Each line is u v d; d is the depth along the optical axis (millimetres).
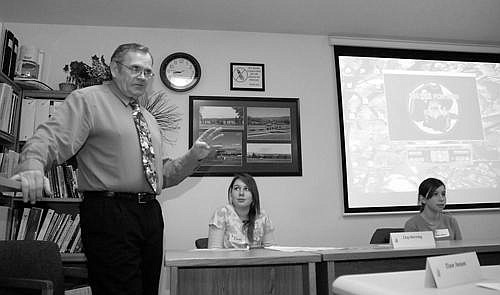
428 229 2586
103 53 3152
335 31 3418
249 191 2414
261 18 3156
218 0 2895
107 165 1379
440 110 3551
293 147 3260
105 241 1308
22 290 1534
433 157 3455
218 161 3127
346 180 3281
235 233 2324
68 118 1340
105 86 1505
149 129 1570
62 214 2566
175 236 3002
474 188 3453
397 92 3516
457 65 3662
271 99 3297
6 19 3043
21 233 2430
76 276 1816
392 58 3568
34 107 2695
